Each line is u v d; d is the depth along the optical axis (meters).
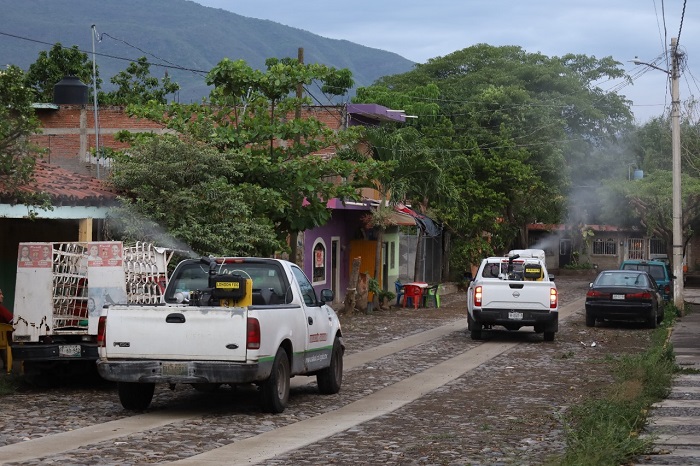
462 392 15.40
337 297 37.19
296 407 13.68
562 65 68.75
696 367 18.33
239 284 13.04
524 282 24.52
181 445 10.52
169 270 18.83
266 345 12.59
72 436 11.04
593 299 29.33
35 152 15.46
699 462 9.53
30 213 16.19
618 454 9.52
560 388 15.86
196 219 19.53
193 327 12.38
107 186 20.14
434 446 10.56
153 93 47.91
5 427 11.61
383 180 35.75
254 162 21.83
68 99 37.53
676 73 35.69
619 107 67.62
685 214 49.31
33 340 14.93
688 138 54.81
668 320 31.05
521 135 59.31
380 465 9.52
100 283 15.02
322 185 22.77
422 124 52.91
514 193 53.75
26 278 15.02
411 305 38.44
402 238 48.09
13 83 14.67
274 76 23.12
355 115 38.66
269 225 21.14
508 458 9.83
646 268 37.69
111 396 14.66
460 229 51.28
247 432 11.49
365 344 23.83
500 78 64.31
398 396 14.92
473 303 24.75
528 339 25.61
